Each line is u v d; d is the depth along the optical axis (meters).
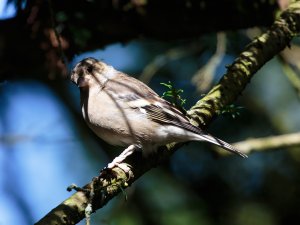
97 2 11.33
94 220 12.62
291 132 13.55
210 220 13.06
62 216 7.06
